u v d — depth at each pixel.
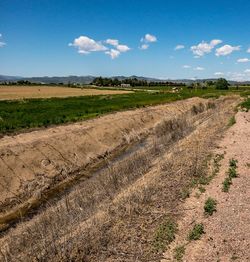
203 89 123.62
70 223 11.93
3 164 19.20
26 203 17.20
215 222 11.67
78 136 26.69
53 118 33.28
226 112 40.81
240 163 18.19
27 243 11.30
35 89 101.75
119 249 10.02
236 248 10.12
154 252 9.94
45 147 22.86
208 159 18.78
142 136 31.66
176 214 12.23
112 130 30.94
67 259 9.42
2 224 14.97
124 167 18.86
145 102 54.59
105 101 56.31
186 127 30.11
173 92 93.12
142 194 13.29
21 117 33.84
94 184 17.20
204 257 9.70
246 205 13.01
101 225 11.05
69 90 100.88
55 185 19.72
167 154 20.91
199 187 14.61
